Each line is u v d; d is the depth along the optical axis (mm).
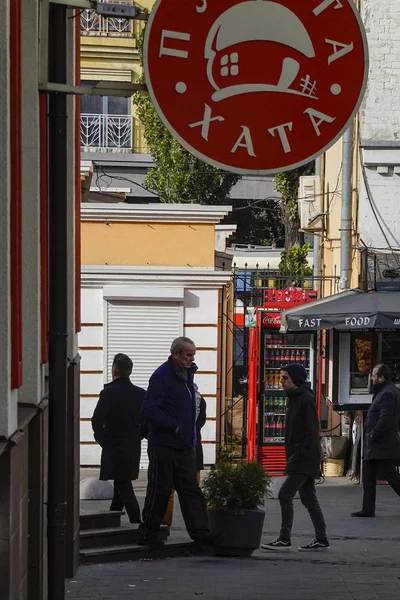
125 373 22172
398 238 37344
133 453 22062
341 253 37812
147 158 75312
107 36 76375
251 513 21094
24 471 12828
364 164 37281
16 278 12094
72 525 18375
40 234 14750
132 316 37562
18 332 12031
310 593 17016
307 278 37438
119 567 19656
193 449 20719
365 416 33750
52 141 11688
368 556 21438
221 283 37562
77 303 19984
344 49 12172
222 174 61875
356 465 34844
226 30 12078
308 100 12164
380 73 37250
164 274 37344
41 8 11836
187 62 12031
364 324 32219
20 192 12609
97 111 77125
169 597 16594
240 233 80375
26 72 14234
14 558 11789
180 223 37812
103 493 25953
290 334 34250
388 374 26828
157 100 12000
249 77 12109
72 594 16797
